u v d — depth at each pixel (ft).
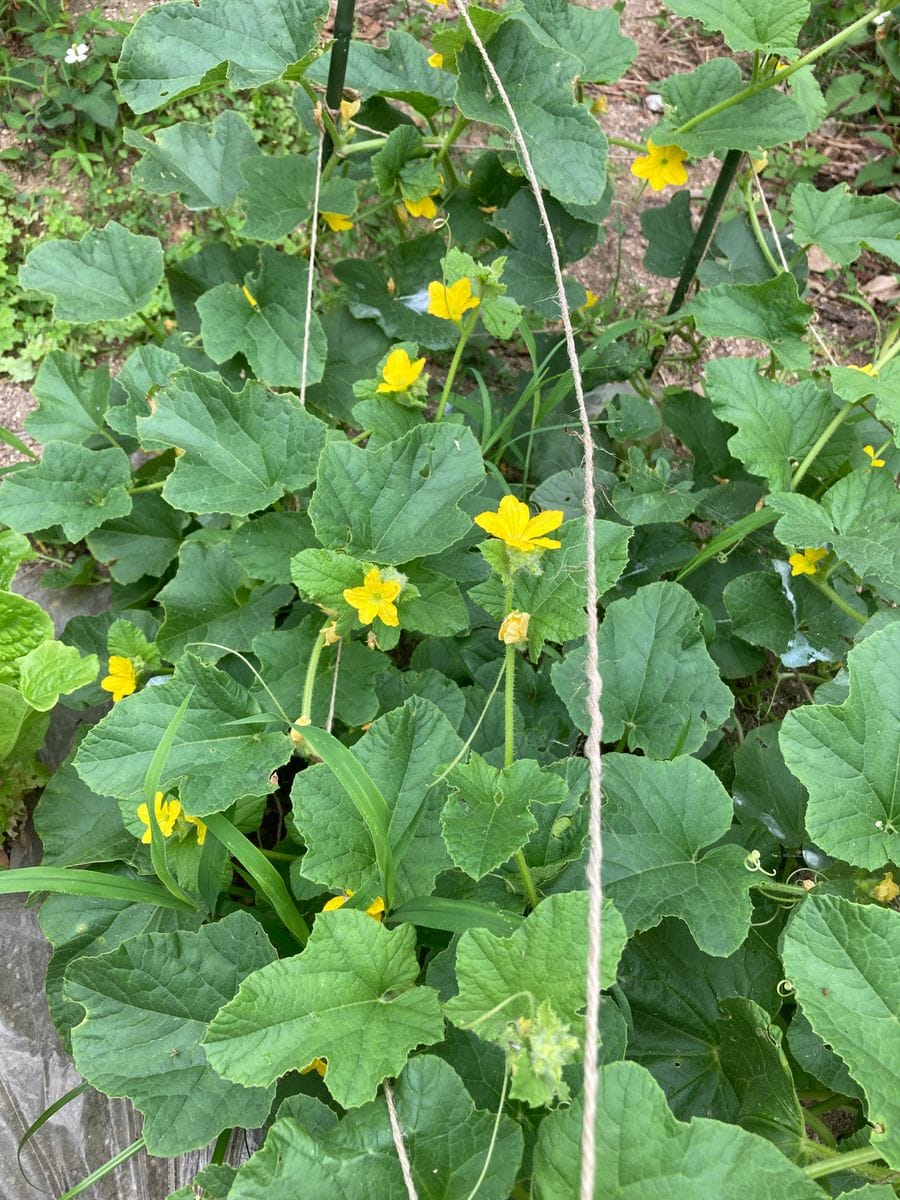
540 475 2.49
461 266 1.86
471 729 1.95
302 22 1.98
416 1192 1.20
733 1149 1.08
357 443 2.51
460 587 2.20
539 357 2.62
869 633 1.87
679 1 2.12
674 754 1.70
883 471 1.93
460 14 1.99
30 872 1.47
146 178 2.36
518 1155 1.20
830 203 2.31
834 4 3.68
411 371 1.90
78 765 1.53
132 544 2.31
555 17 2.35
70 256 2.30
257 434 1.88
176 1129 1.36
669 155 2.37
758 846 1.85
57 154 3.14
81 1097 1.80
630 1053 1.63
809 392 2.12
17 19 3.36
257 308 2.30
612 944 1.18
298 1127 1.18
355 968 1.30
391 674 1.91
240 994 1.23
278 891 1.53
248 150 2.50
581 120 2.12
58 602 2.46
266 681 1.77
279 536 1.84
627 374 2.58
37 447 2.79
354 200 2.31
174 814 1.62
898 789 1.50
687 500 2.21
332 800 1.49
